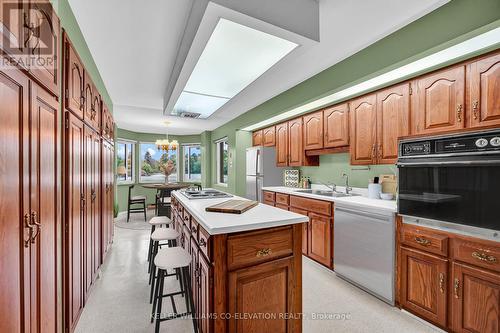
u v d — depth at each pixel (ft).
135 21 5.87
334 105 9.51
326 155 11.36
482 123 5.15
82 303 5.92
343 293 7.14
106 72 8.82
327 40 6.65
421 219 5.73
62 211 4.77
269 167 13.51
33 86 3.47
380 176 8.71
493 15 4.51
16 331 3.03
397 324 5.71
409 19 5.76
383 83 7.44
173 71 8.52
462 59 5.60
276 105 11.42
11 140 2.92
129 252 10.61
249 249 4.22
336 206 8.16
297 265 4.78
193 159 24.53
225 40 5.26
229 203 6.09
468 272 4.87
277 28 4.65
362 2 5.12
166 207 16.19
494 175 4.57
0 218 2.70
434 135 5.49
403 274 6.15
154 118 16.08
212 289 4.00
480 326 4.67
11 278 2.92
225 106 12.82
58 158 4.49
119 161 20.58
